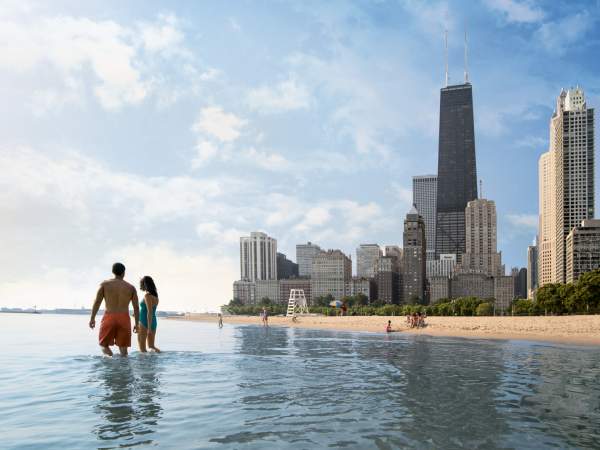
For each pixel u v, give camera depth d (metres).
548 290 114.75
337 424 7.15
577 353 22.78
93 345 21.73
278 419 7.43
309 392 9.75
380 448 5.98
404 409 8.22
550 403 8.97
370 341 32.84
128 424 7.04
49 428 6.79
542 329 50.41
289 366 14.41
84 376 11.38
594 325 48.28
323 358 17.55
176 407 8.19
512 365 16.03
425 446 6.09
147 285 17.08
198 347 22.39
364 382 11.23
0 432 6.60
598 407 8.62
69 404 8.34
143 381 10.74
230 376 11.80
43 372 11.97
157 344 25.02
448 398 9.30
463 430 6.89
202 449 5.86
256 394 9.42
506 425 7.20
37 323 66.38
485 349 24.81
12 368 12.62
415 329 64.06
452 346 27.38
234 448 5.93
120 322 14.98
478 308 152.88
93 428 6.80
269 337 37.94
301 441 6.25
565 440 6.44
